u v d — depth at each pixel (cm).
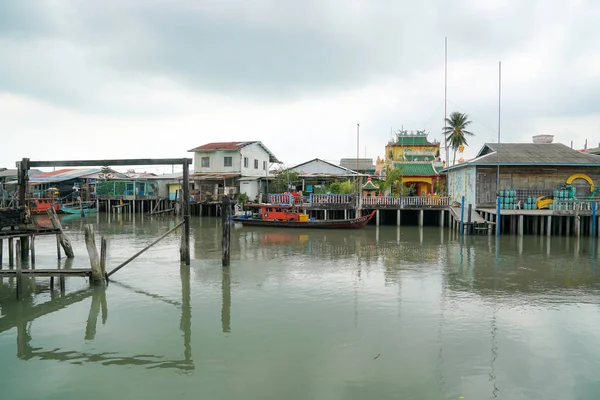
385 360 899
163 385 805
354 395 765
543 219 2739
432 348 957
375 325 1095
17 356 934
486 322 1117
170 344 986
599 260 1928
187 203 1750
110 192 5194
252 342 994
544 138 3538
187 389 790
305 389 786
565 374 841
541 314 1181
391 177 3775
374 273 1680
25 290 1430
